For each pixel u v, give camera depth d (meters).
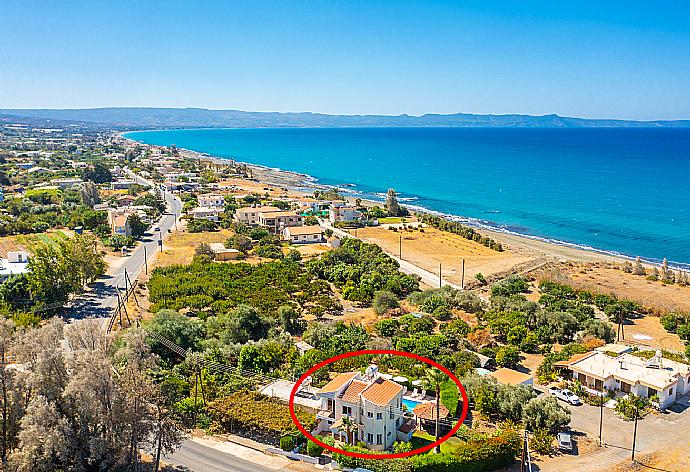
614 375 76.75
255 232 172.38
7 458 47.66
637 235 193.88
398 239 178.50
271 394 69.94
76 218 179.12
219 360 78.81
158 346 79.94
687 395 76.88
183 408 65.25
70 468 48.84
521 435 61.62
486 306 111.81
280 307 102.62
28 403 51.56
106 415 51.31
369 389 62.34
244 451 60.78
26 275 106.38
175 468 56.84
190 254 150.12
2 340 52.03
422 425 65.12
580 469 58.81
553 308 109.00
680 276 135.75
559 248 176.75
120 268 135.50
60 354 53.34
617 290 128.12
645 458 61.06
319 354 81.56
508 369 81.31
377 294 115.25
